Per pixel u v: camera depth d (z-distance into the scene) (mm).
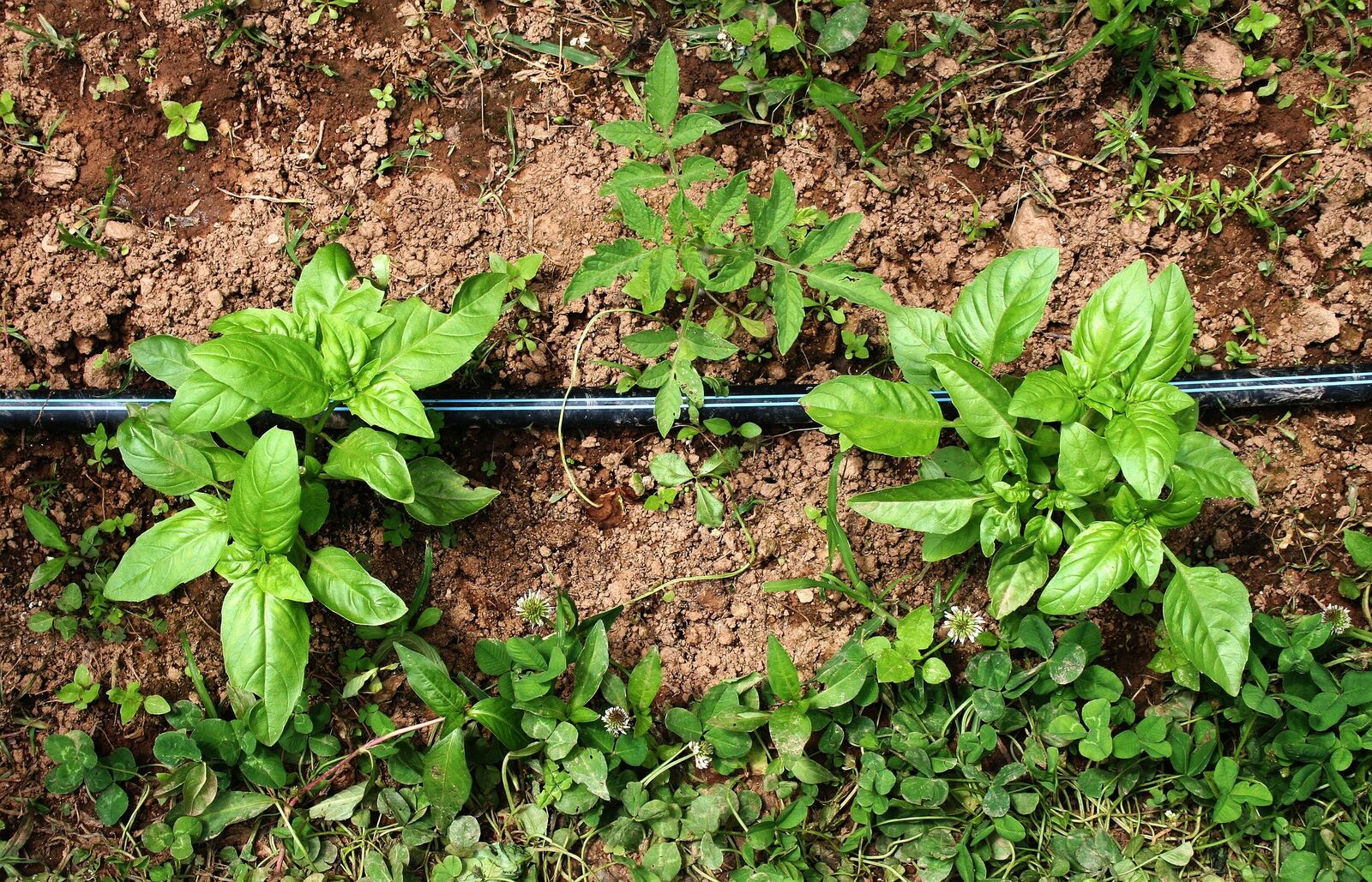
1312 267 849
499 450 853
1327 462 848
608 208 850
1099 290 766
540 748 820
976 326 781
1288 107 851
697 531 853
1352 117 848
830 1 853
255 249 846
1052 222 851
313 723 826
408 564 849
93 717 839
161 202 848
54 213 845
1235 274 851
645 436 855
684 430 845
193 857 831
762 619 852
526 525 853
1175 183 849
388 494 775
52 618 836
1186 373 844
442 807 802
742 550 853
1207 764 833
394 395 773
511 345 846
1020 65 852
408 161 852
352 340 778
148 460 792
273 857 831
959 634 831
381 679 842
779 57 854
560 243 850
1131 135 847
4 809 833
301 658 771
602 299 848
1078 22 849
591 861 828
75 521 845
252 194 849
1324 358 849
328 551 790
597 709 837
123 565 773
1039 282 774
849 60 855
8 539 841
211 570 849
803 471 853
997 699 819
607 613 844
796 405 844
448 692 799
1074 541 773
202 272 845
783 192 778
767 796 839
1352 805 818
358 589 783
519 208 851
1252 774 827
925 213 852
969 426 773
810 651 848
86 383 848
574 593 854
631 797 819
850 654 825
